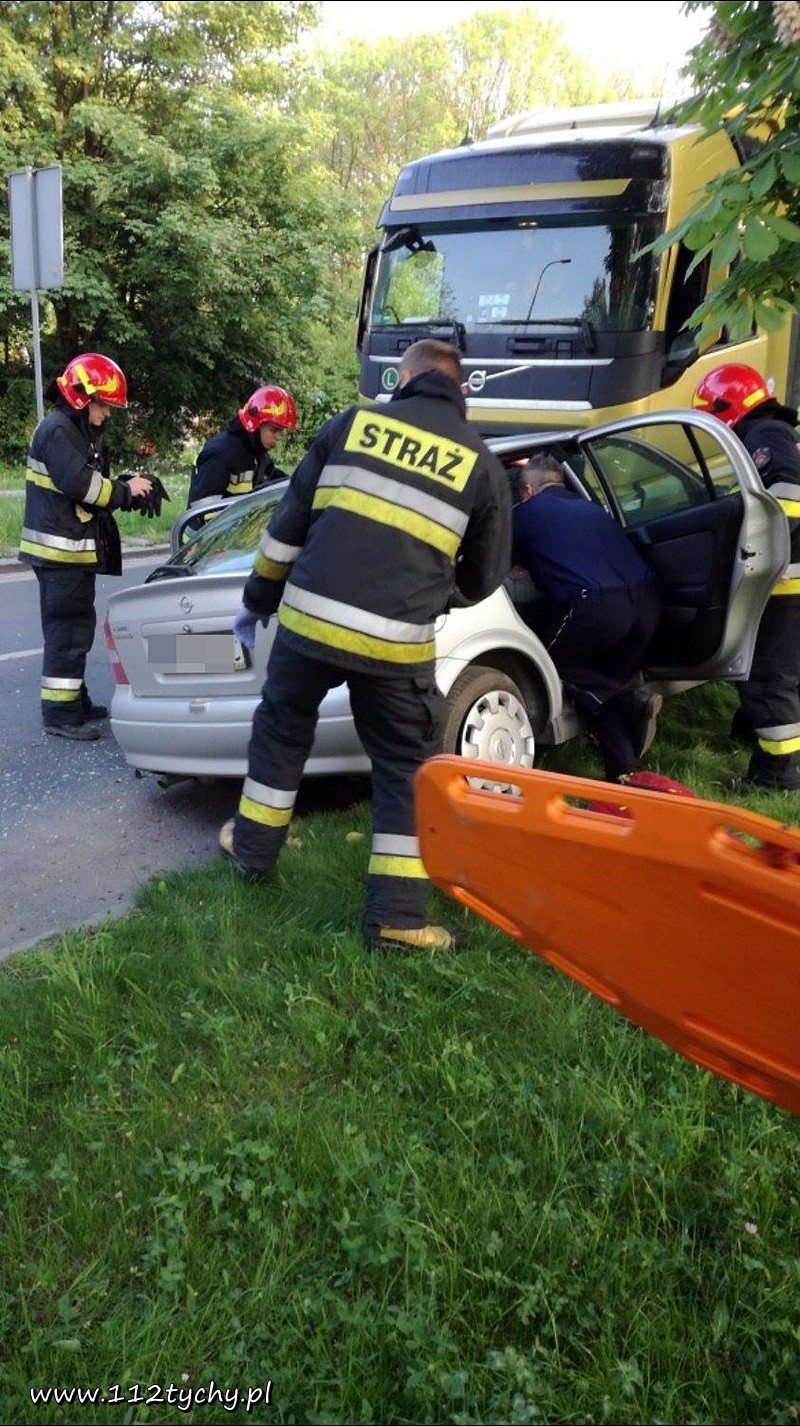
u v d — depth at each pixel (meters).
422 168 8.16
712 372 4.99
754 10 2.86
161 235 17.72
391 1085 2.68
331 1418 1.88
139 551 11.98
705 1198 2.34
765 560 4.45
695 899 1.86
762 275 3.04
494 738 4.16
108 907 3.87
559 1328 2.05
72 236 18.33
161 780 4.99
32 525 5.63
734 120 3.04
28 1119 2.61
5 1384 1.97
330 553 3.16
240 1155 2.39
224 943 3.30
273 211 19.86
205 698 4.30
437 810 2.11
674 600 4.71
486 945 3.32
